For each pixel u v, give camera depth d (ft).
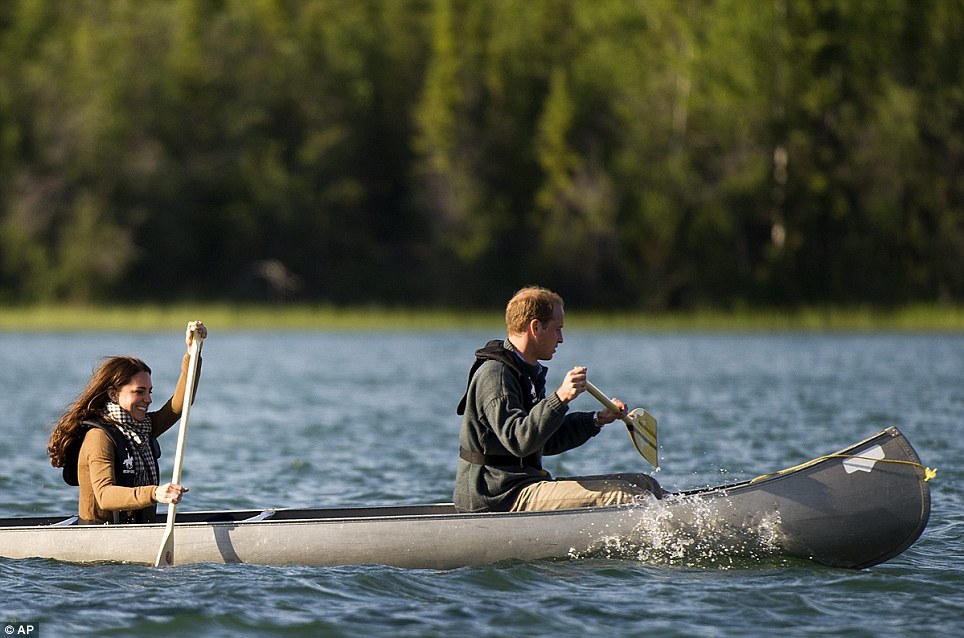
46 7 602.44
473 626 64.49
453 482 113.09
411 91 597.52
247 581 72.54
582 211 524.52
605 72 534.37
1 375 238.68
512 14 571.69
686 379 220.84
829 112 485.56
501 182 558.56
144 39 572.51
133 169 543.80
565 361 271.08
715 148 508.94
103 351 313.94
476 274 545.85
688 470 119.03
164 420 80.43
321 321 465.06
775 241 495.00
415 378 236.43
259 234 560.61
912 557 80.18
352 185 573.74
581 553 75.97
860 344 331.36
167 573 74.54
